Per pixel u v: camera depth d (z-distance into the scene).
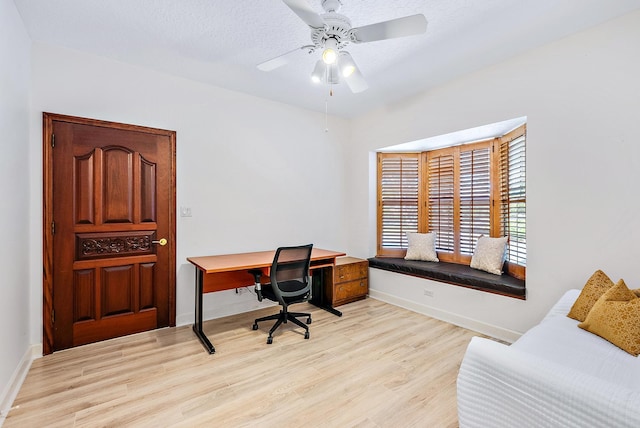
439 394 1.92
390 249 4.27
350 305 3.73
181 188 3.07
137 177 2.83
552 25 2.19
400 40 2.37
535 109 2.52
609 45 2.14
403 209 4.25
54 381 2.04
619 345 1.53
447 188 3.89
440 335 2.83
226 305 3.36
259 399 1.87
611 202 2.15
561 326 1.78
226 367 2.24
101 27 2.21
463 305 3.05
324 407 1.79
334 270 3.62
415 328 3.00
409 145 3.83
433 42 2.41
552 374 1.06
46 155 2.41
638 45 2.03
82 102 2.56
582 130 2.28
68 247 2.51
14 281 2.00
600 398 0.94
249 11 2.03
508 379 1.16
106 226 2.69
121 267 2.77
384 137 3.95
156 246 2.94
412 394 1.92
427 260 3.89
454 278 3.10
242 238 3.48
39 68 2.39
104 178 2.68
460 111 3.08
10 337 1.91
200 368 2.23
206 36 2.33
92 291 2.63
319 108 4.01
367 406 1.80
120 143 2.75
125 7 1.99
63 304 2.50
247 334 2.85
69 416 1.70
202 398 1.87
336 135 4.34
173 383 2.04
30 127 2.34
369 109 4.06
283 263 2.78
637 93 2.04
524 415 1.11
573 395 1.00
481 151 3.54
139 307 2.86
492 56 2.65
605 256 2.18
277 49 2.52
